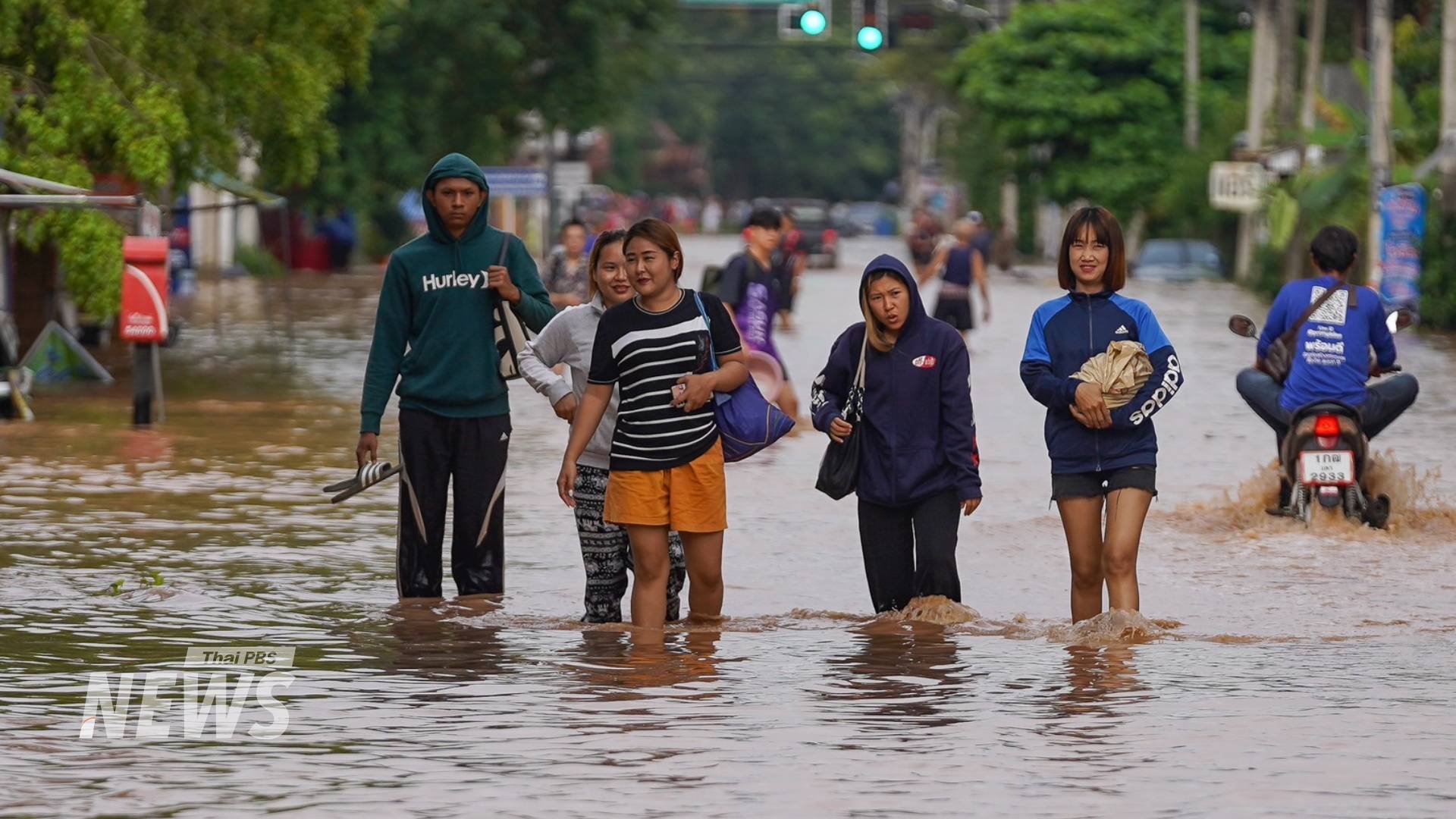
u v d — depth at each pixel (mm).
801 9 84750
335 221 134500
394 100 107125
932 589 22078
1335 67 116688
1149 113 147500
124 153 49406
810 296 116000
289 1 57344
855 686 18516
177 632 21141
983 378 59188
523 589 24359
